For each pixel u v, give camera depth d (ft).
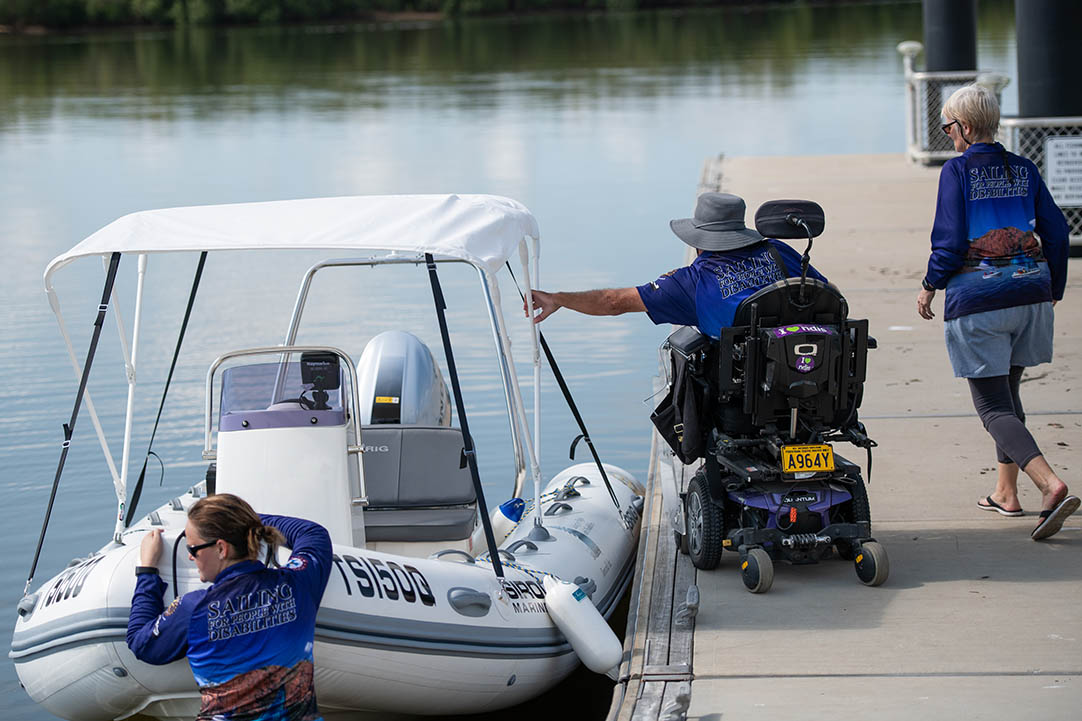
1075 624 19.76
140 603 16.87
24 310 49.57
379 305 49.32
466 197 22.56
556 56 189.78
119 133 107.86
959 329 23.27
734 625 20.30
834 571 22.41
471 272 55.42
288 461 20.43
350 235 20.18
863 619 20.27
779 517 21.52
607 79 149.28
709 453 22.40
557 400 38.55
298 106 127.65
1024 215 22.95
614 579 24.47
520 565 22.09
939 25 75.25
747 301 21.26
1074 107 49.14
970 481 26.35
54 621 18.21
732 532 21.95
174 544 17.38
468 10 314.14
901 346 36.88
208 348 43.60
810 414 21.63
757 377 21.16
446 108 121.70
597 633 20.53
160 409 23.93
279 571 16.47
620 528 25.91
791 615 20.56
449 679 19.27
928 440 28.94
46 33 287.28
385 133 103.19
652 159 85.97
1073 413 30.14
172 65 192.24
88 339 45.19
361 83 153.69
